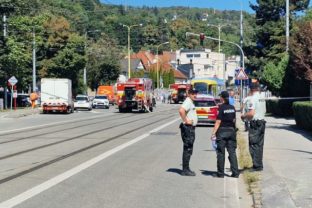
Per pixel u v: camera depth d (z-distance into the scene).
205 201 10.02
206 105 32.75
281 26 49.31
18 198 10.16
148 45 159.38
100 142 21.80
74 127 31.44
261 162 13.42
